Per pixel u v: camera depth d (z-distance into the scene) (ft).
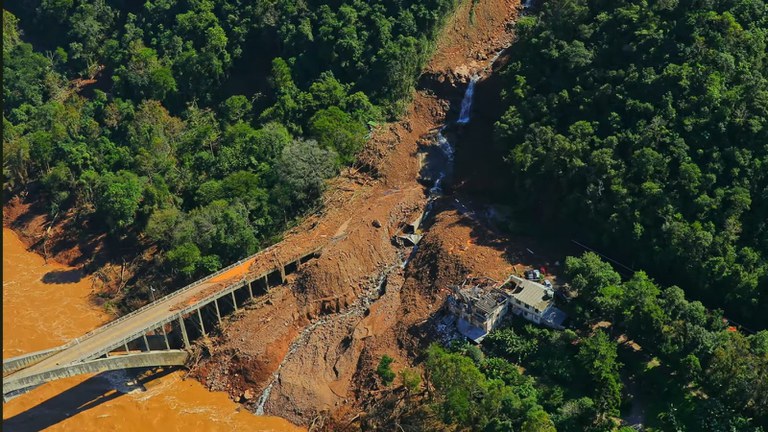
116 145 525.34
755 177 372.58
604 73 436.35
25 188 529.04
